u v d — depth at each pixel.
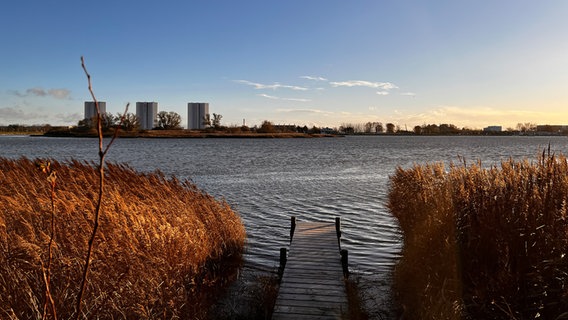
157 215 9.30
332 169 36.94
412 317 6.76
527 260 5.40
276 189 24.25
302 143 106.88
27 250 6.12
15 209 7.97
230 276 9.56
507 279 5.46
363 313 7.41
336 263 9.68
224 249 10.62
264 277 9.35
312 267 9.38
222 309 7.69
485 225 6.27
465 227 6.97
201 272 8.63
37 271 5.83
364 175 32.03
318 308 7.26
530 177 6.79
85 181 10.68
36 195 8.95
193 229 9.51
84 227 7.50
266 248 12.12
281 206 18.92
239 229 11.95
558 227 5.40
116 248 7.11
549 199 5.84
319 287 8.21
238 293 8.51
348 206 18.94
